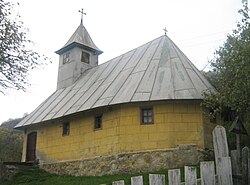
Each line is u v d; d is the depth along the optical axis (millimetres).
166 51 21234
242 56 12461
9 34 14406
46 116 23625
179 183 4805
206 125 17859
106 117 19469
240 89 12648
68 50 29328
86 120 20875
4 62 14398
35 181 20062
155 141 17547
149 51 22188
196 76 19219
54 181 19016
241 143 14930
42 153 23828
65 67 28781
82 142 20734
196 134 17484
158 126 17688
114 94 19203
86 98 21516
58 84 28797
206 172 5031
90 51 29594
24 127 25609
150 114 18156
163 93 17641
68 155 21609
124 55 24594
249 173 5305
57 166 22156
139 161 17484
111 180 15727
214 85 19172
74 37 29141
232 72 13562
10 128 42312
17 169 22016
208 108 18016
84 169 19984
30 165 23797
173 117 17688
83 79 26422
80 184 16375
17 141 38375
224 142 5379
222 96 14609
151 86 18359
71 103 22625
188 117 17719
